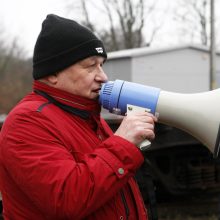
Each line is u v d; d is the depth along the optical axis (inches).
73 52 71.1
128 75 605.0
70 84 72.4
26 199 68.7
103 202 65.1
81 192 63.1
